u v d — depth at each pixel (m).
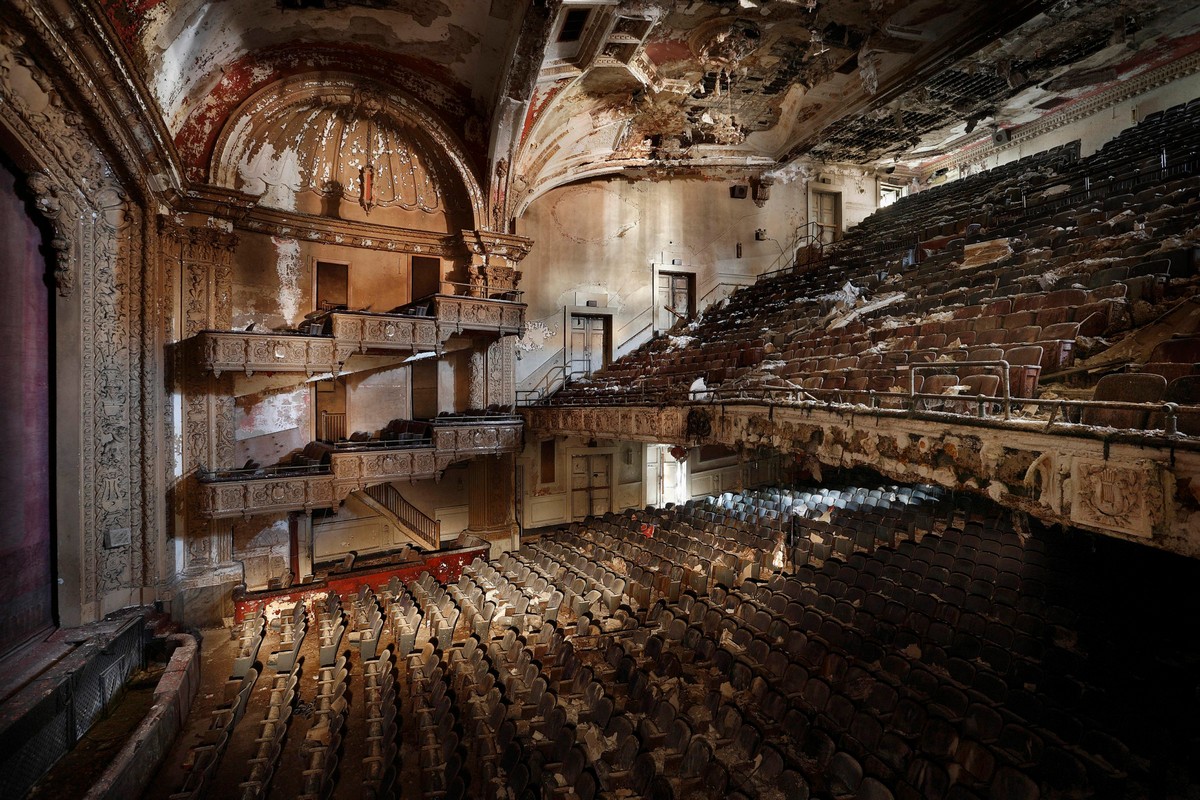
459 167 12.85
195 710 7.44
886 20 10.71
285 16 9.88
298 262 12.00
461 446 12.19
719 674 6.25
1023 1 9.91
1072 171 11.67
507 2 9.61
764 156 16.83
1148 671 4.70
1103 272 6.10
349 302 12.58
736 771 4.69
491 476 13.91
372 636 8.46
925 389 5.86
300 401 12.09
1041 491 4.00
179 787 5.94
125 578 8.82
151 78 8.23
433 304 12.15
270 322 11.61
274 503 10.40
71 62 6.25
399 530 13.20
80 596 7.69
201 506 9.92
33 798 5.30
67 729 6.01
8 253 6.50
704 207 17.31
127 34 7.20
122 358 8.72
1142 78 12.91
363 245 12.64
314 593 10.73
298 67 10.95
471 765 5.32
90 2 5.98
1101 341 5.09
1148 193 8.17
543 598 9.23
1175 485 3.18
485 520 13.90
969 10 10.51
